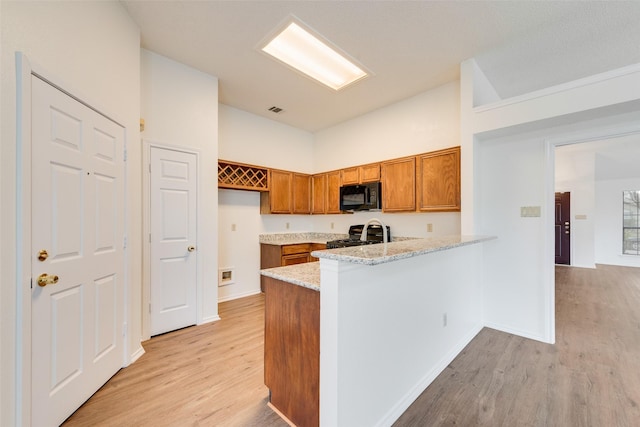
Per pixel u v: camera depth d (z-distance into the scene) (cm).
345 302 131
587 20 215
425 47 253
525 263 268
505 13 209
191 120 292
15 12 125
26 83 129
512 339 263
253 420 158
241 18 220
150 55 263
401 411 166
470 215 273
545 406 169
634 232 672
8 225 122
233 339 263
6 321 121
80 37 165
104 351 187
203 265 303
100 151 181
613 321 309
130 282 216
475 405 172
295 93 351
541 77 302
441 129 329
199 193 299
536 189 262
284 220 473
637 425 153
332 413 128
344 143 453
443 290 220
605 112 211
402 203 344
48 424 141
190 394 180
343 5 204
